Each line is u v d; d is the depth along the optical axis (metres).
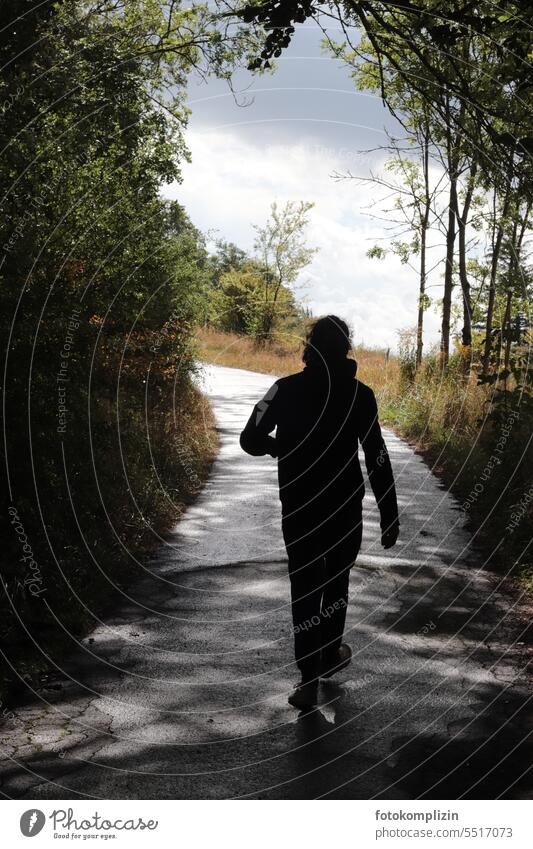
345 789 3.46
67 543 6.46
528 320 9.18
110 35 9.46
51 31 7.83
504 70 7.15
